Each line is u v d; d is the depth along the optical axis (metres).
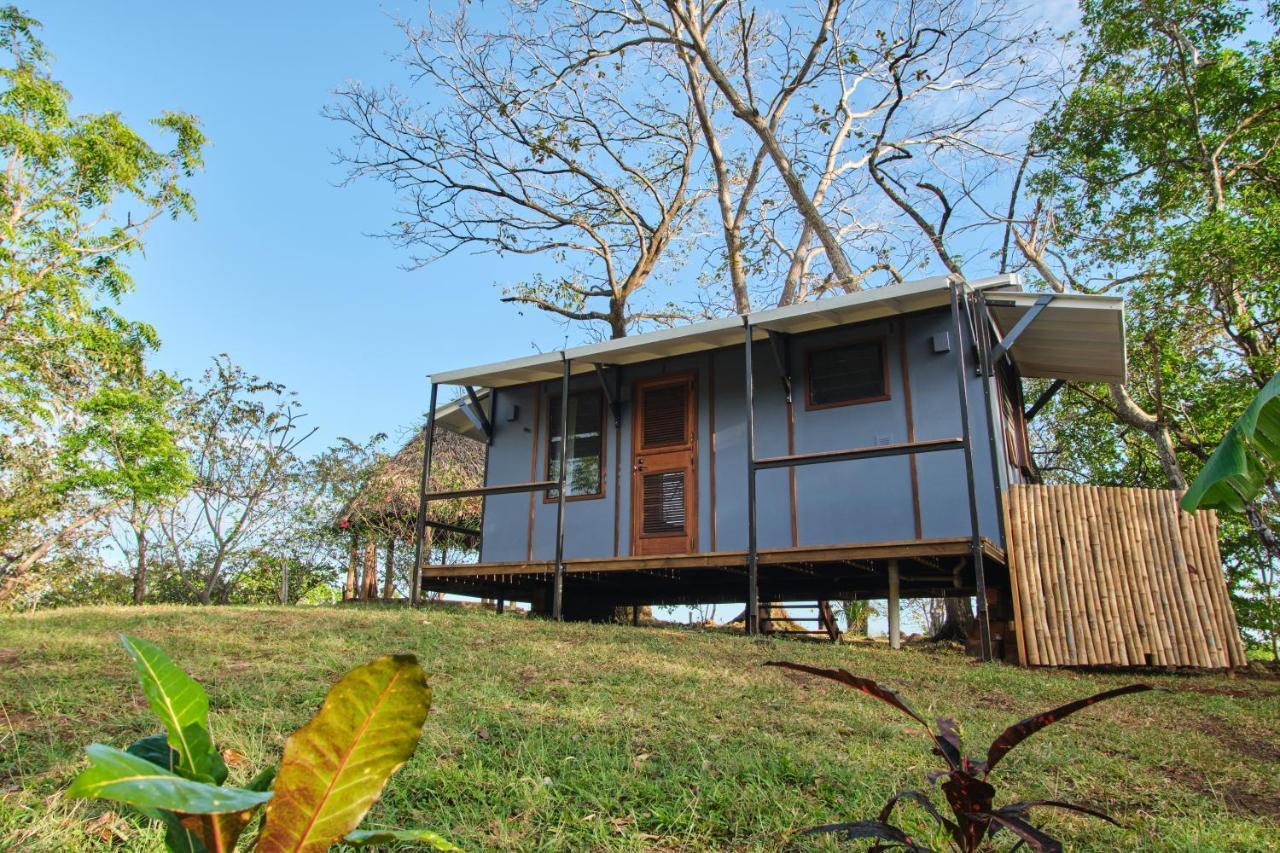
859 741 4.37
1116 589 8.31
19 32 15.34
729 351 11.12
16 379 14.04
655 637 7.96
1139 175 15.57
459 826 2.96
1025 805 1.65
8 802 2.99
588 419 11.99
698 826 3.07
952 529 9.34
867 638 13.84
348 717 1.16
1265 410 3.20
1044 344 10.89
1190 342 14.57
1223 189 15.28
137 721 4.05
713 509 10.80
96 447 14.12
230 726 3.88
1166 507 8.49
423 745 3.84
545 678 5.63
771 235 19.45
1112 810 3.51
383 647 6.50
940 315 9.87
